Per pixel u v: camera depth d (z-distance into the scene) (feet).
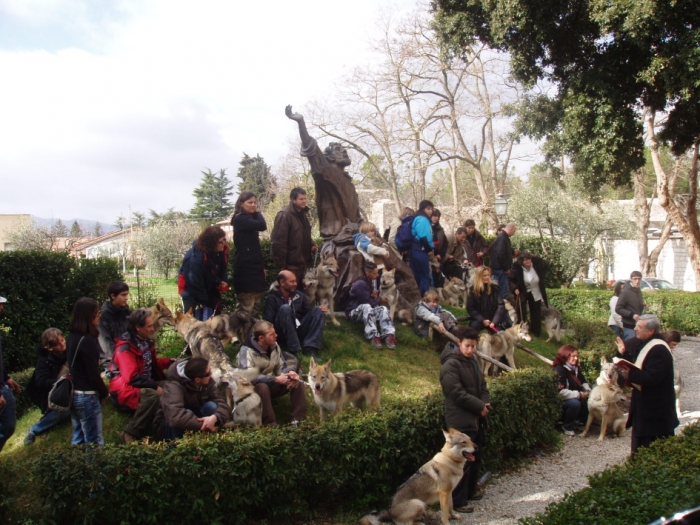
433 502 17.52
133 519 15.57
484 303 33.42
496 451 22.95
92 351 18.37
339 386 21.90
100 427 18.61
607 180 50.34
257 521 17.33
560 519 12.71
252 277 27.63
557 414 27.66
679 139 51.47
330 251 33.76
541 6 46.37
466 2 53.47
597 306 65.98
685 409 33.06
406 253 38.11
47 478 14.98
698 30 39.78
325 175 33.88
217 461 16.30
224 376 20.07
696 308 66.95
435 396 21.77
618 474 15.11
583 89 47.32
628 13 41.09
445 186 150.92
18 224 131.13
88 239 178.70
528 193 99.91
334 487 18.67
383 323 30.60
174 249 114.32
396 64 103.81
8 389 18.25
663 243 97.04
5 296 32.32
